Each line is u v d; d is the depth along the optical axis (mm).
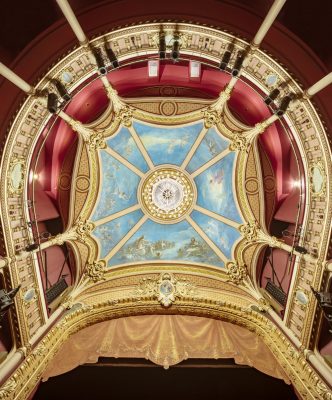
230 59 7555
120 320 9750
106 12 6957
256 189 10453
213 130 10445
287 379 7973
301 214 8102
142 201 11453
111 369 9320
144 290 10305
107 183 11047
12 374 6879
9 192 7277
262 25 6254
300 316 7980
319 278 7320
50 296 9203
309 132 7383
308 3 6750
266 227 10266
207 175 11180
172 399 8984
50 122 8227
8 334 7609
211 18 7074
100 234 10984
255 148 10203
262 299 9625
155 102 10266
